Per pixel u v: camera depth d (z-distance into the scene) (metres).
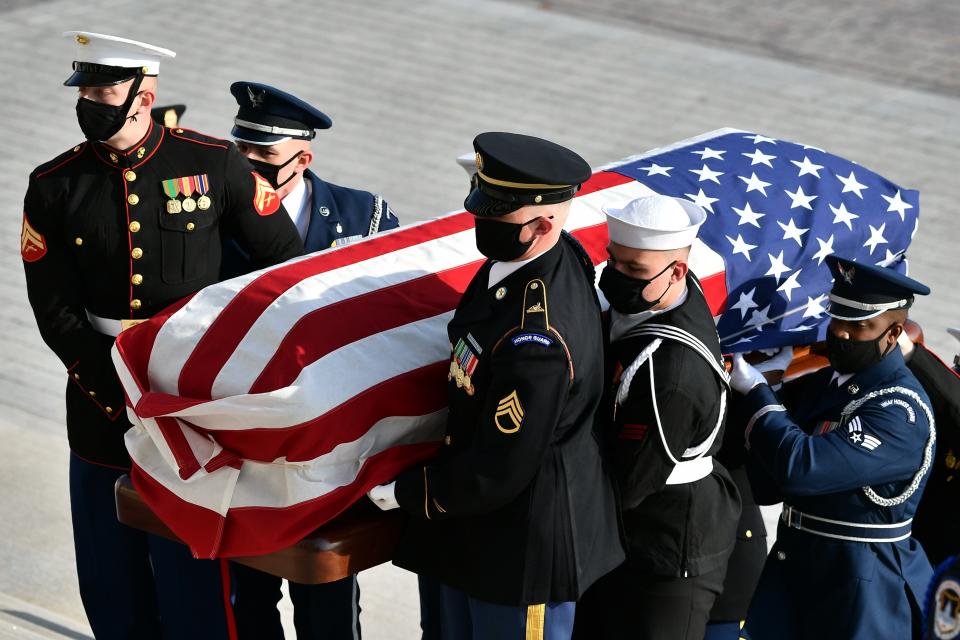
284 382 8.81
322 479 8.87
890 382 9.79
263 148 12.05
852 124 29.03
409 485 8.76
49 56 32.81
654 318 8.94
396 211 25.30
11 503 16.97
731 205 10.97
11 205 25.56
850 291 9.62
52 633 13.84
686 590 9.44
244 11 35.69
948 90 31.03
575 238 10.06
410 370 9.18
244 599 11.80
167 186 10.73
